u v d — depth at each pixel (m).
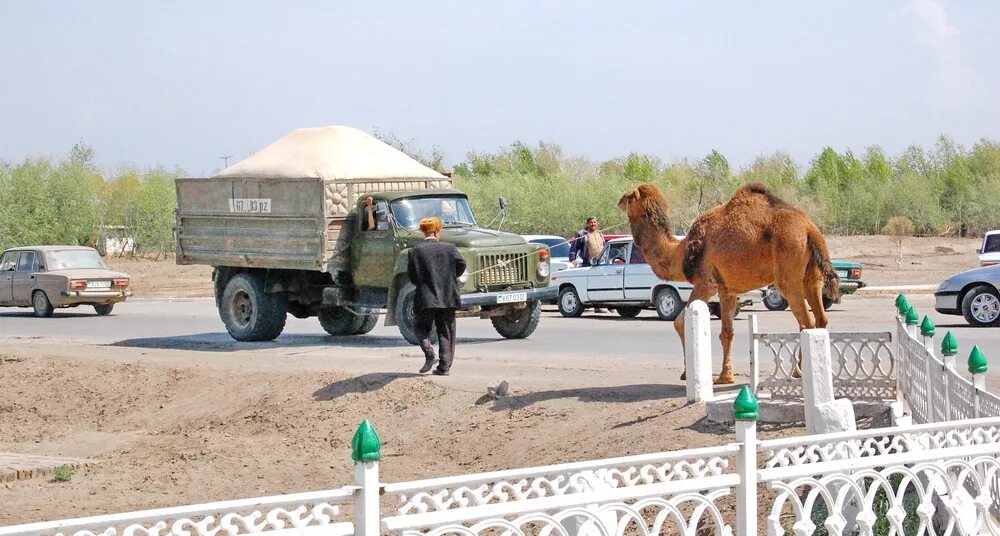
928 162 69.38
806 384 9.85
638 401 13.00
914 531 8.16
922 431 6.86
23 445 15.86
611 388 13.95
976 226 59.72
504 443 13.01
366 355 18.81
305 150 20.86
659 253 13.43
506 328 21.27
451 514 5.18
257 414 15.86
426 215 20.03
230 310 22.02
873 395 10.98
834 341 11.20
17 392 18.42
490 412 14.06
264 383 16.91
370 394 15.52
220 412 16.31
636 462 5.90
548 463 11.77
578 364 16.84
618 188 51.69
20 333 25.83
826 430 9.09
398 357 18.34
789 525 8.53
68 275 29.88
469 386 15.06
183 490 12.51
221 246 21.86
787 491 6.27
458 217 20.59
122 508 11.61
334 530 4.93
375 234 19.84
